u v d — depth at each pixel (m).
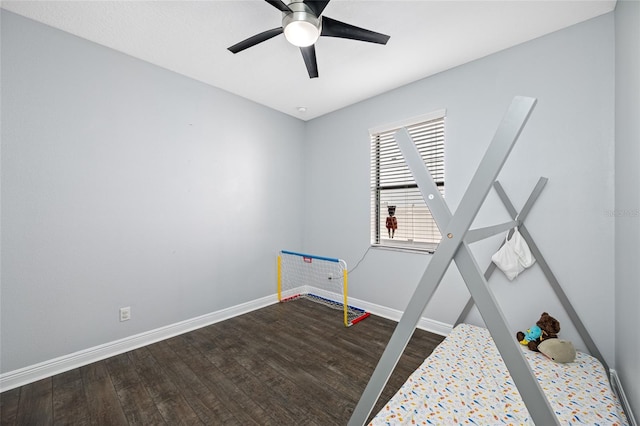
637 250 1.32
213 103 2.85
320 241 3.69
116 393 1.75
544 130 2.02
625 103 1.50
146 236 2.40
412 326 0.79
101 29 1.96
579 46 1.88
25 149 1.84
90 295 2.10
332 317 2.99
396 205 2.97
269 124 3.41
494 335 0.68
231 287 3.03
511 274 2.09
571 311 1.91
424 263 2.71
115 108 2.22
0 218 1.76
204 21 1.88
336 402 1.67
